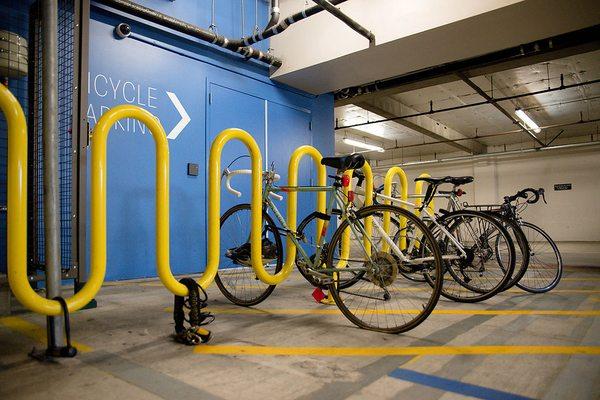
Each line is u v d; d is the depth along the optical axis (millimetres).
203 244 3967
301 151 2482
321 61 4555
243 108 4570
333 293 2107
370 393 1193
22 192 1331
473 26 3771
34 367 1404
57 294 1511
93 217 1540
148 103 3637
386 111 8703
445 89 8312
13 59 2518
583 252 7961
